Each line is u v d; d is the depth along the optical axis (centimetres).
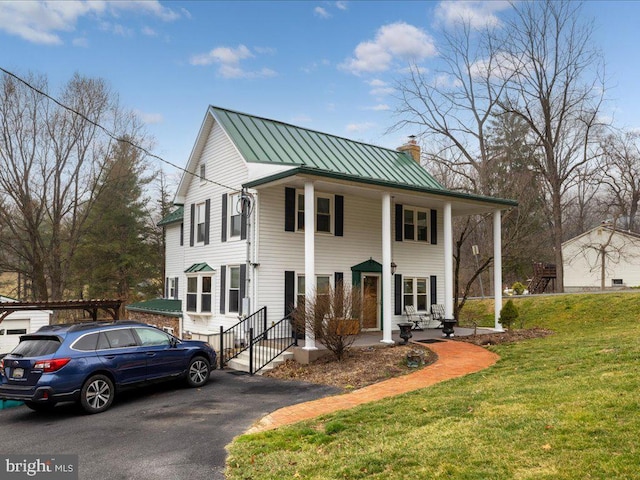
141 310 2359
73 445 687
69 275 3494
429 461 487
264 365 1270
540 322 2098
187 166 1964
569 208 4797
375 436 604
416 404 752
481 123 3303
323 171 1330
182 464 583
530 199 2950
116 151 3148
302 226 1634
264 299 1523
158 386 1111
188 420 802
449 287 1692
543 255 4000
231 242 1656
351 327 1241
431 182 2059
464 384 890
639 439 468
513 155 3409
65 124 2917
